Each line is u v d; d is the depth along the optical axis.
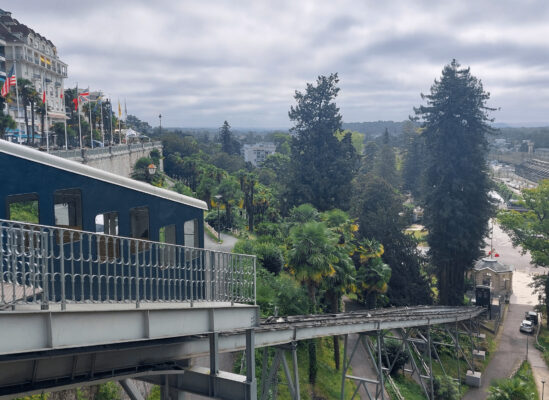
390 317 31.92
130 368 12.91
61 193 11.64
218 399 13.06
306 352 37.22
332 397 33.31
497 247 122.12
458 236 63.81
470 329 53.97
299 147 82.50
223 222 76.25
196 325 12.38
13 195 10.72
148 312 10.73
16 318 8.09
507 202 162.38
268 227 67.19
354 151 83.75
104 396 19.31
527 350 53.75
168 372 13.13
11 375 10.32
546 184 65.06
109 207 12.72
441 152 66.94
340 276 36.56
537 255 64.62
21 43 87.81
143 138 129.75
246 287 14.61
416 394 38.91
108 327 9.84
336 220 54.03
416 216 133.00
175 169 133.38
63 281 8.85
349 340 46.34
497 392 34.59
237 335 16.23
